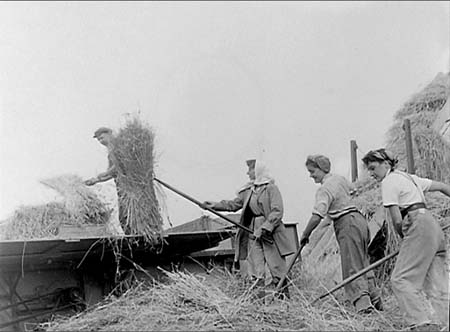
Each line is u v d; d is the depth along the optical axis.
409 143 6.16
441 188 4.23
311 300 4.77
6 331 5.10
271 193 5.40
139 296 4.74
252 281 5.34
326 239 6.13
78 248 5.01
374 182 6.42
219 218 6.63
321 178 5.01
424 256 3.99
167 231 5.46
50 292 5.36
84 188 5.30
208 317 4.12
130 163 5.31
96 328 4.16
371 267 4.46
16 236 5.12
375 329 4.09
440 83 6.98
